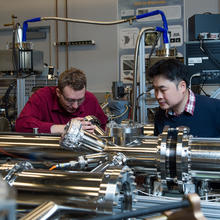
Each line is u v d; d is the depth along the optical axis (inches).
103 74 195.0
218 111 57.6
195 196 16.8
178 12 179.0
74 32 198.5
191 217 16.6
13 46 103.7
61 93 68.4
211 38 122.9
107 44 193.6
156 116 62.9
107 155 32.3
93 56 196.2
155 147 33.9
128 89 116.6
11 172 25.6
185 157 28.9
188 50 125.7
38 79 119.3
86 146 34.0
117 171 22.7
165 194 34.3
